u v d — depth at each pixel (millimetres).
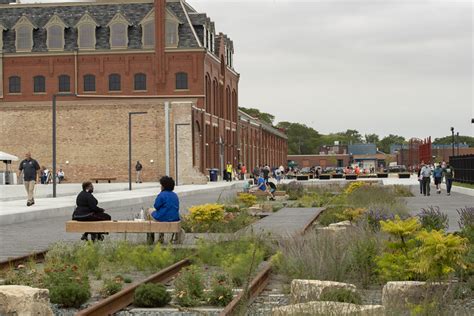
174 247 18406
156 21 81938
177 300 11953
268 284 13289
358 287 12445
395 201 34625
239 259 13852
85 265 15273
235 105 102875
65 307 11523
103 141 74125
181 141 73312
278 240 17625
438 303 9961
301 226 24312
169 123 73500
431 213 21156
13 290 10078
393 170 133500
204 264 16438
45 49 83125
